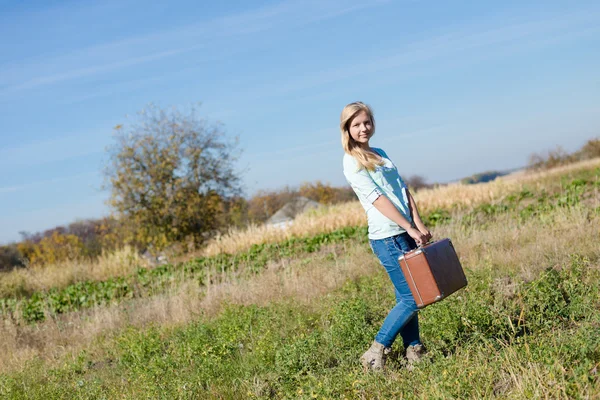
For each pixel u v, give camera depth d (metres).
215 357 6.32
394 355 5.32
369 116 4.91
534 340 4.72
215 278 13.84
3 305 14.31
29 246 35.88
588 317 5.15
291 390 5.02
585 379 3.62
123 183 24.31
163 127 24.78
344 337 5.75
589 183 21.69
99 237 30.88
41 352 9.33
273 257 16.25
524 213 14.48
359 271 9.55
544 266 7.39
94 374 7.18
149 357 7.32
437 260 4.60
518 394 3.73
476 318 5.43
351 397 4.41
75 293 15.94
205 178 25.06
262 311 7.75
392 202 4.89
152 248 24.64
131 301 13.20
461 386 4.00
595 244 7.83
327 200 43.16
